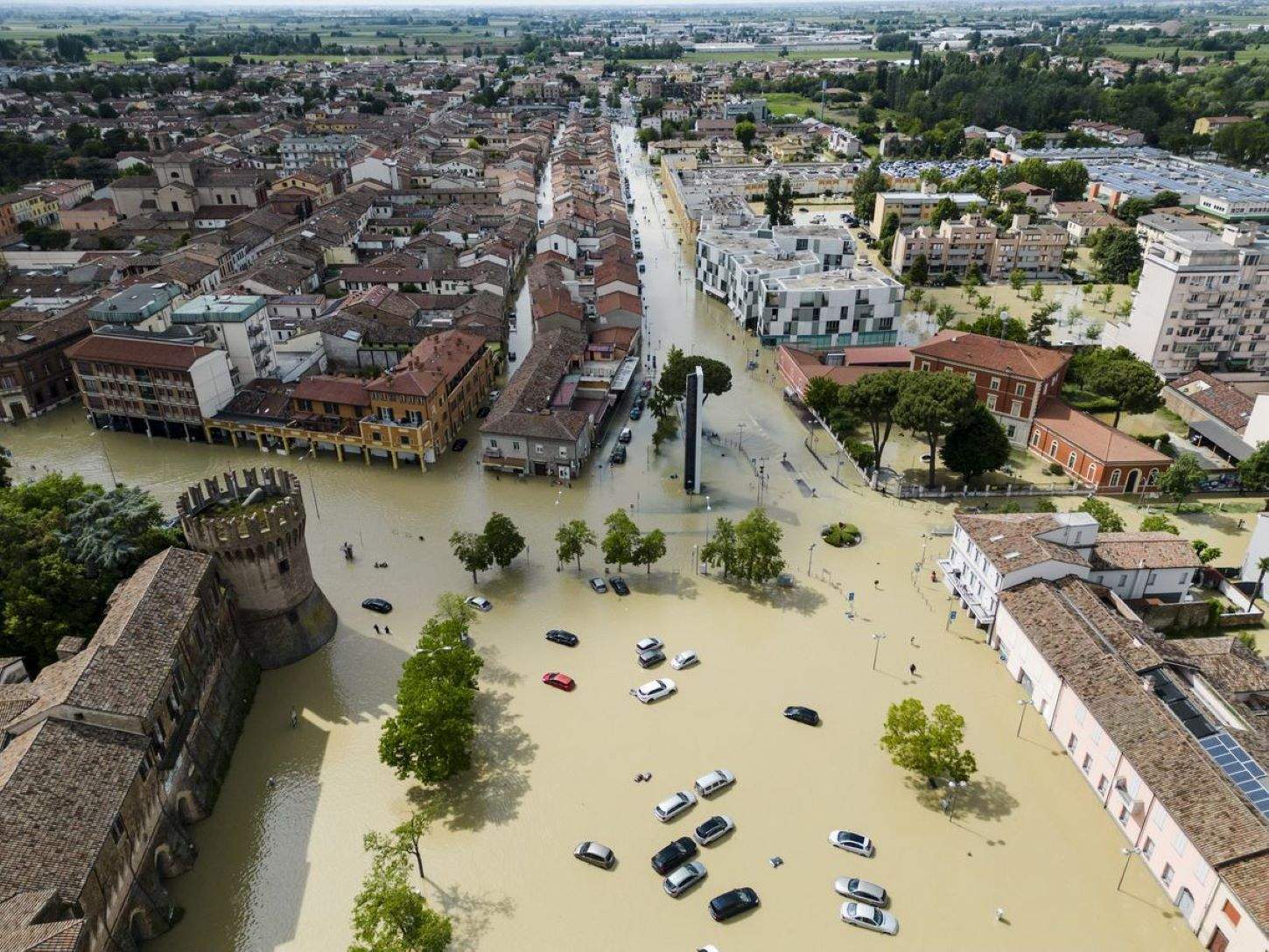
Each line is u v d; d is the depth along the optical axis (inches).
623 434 6456.7
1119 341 7770.7
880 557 4992.6
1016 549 4259.4
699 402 5428.2
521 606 4621.1
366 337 7623.0
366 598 4702.3
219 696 3727.9
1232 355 7298.2
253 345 6806.1
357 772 3614.7
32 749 2839.6
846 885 3051.2
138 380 6353.3
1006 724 3804.1
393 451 6048.2
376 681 4119.1
